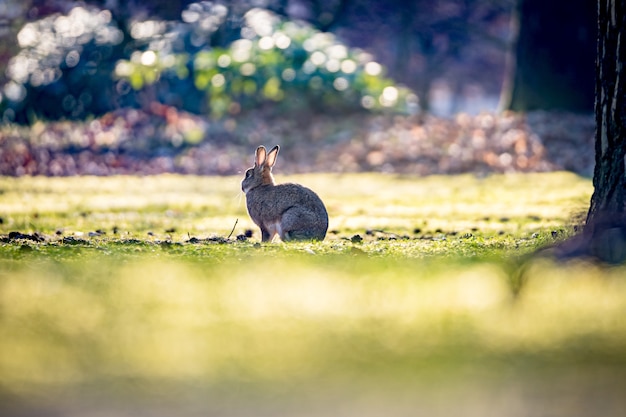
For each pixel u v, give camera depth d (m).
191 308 8.88
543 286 9.25
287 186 15.05
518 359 7.25
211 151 33.84
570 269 10.21
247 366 7.09
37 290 9.78
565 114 34.75
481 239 14.96
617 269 10.20
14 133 34.16
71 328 8.20
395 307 8.85
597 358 7.28
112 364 7.16
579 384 6.69
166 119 34.81
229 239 15.20
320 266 11.19
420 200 23.44
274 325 8.23
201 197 25.12
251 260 11.84
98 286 9.93
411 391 6.54
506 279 9.27
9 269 11.23
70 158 32.56
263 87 37.12
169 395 6.49
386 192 25.77
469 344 7.62
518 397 6.41
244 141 34.84
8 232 17.34
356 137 34.47
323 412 6.12
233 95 37.25
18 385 6.71
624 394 6.48
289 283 9.96
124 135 34.44
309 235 14.74
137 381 6.78
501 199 23.19
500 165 30.59
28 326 8.27
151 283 10.04
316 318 8.46
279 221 14.95
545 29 36.38
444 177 29.88
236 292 9.55
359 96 37.38
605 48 12.59
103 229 17.81
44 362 7.24
